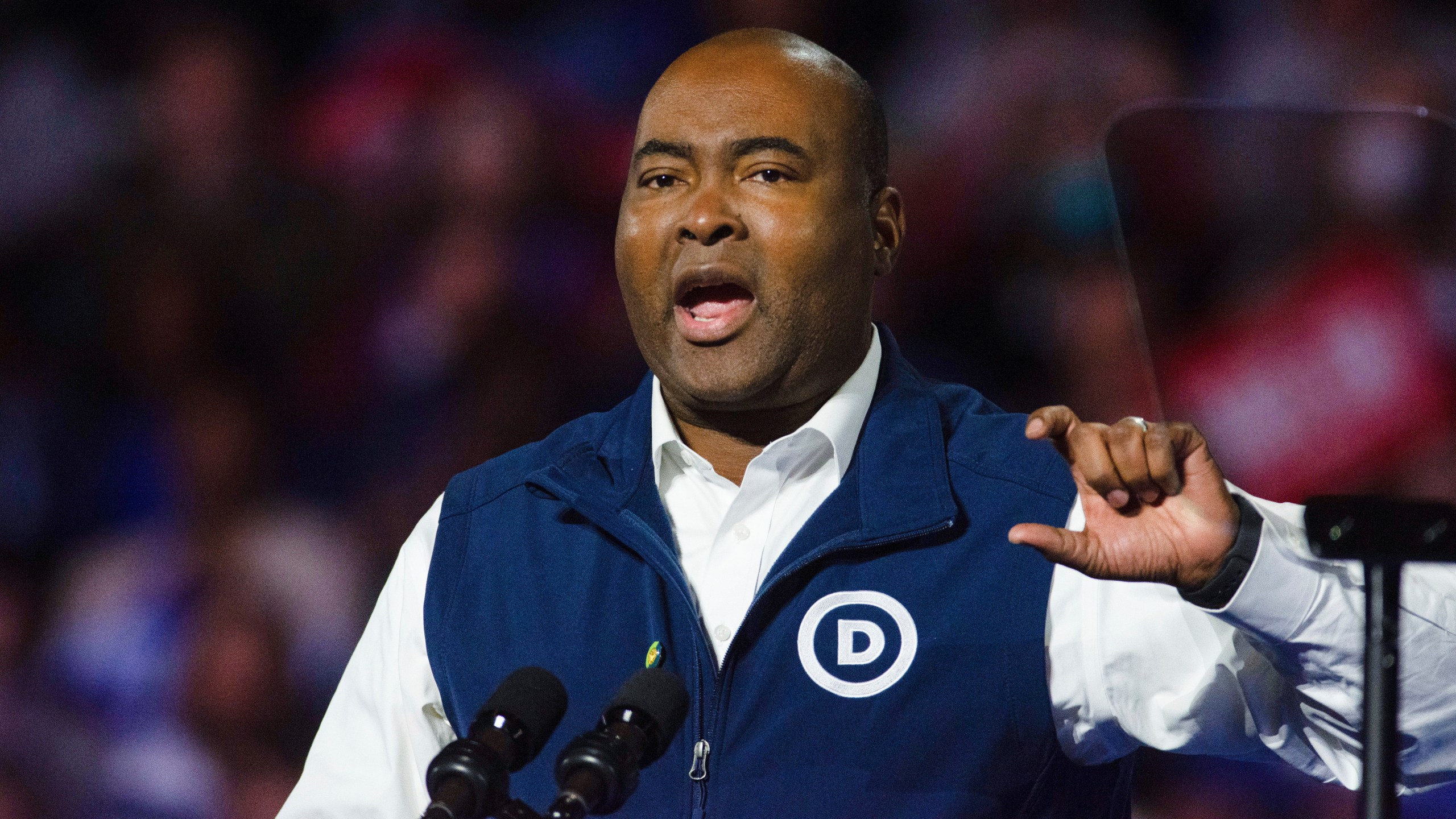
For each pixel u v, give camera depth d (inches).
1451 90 609.6
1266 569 219.9
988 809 247.3
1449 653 228.1
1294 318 270.1
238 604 548.4
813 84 263.9
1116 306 575.5
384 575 577.9
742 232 254.8
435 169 635.5
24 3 730.8
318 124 663.8
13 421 631.2
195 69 668.7
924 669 248.8
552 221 632.4
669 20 673.6
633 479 268.7
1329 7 622.8
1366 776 194.1
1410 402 263.7
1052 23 629.6
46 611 573.3
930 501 259.1
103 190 666.8
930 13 654.5
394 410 608.7
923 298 604.1
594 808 193.8
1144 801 514.6
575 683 257.3
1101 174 595.8
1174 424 219.9
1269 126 271.9
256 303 633.6
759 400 264.2
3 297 655.8
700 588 264.2
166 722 537.3
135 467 617.0
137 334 631.2
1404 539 193.5
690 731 251.4
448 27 668.1
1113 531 220.4
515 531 274.1
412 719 271.6
